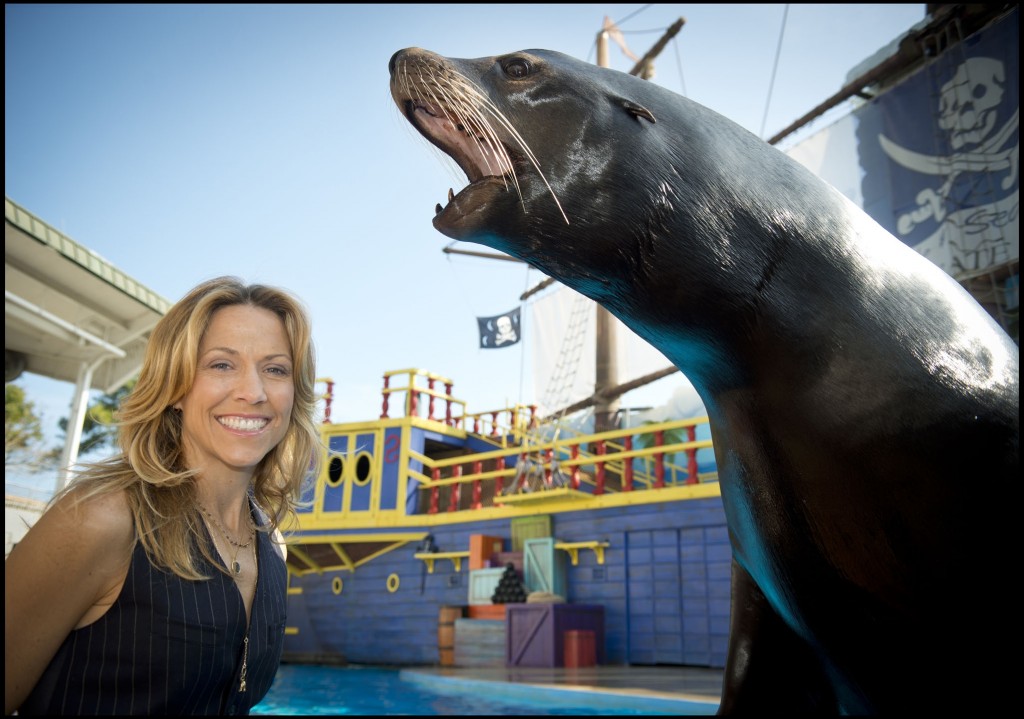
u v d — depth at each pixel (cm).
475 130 197
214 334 157
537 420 1644
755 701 216
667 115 201
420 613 1305
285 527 186
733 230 188
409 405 1534
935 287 188
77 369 1265
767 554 198
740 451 198
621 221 193
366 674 1115
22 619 127
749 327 188
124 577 135
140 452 144
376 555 1391
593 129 194
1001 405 168
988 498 164
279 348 163
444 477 1655
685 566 1023
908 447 169
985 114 1251
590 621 1052
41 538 130
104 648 133
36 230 1008
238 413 154
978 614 168
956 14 1309
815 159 1539
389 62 203
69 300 1170
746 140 205
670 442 1884
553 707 664
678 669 964
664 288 194
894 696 192
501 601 1123
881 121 1430
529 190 192
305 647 1439
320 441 192
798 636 215
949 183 1285
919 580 171
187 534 143
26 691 130
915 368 172
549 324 2070
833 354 178
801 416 180
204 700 143
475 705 696
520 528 1209
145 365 153
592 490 1502
